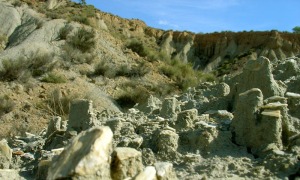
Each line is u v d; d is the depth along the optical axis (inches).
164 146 220.8
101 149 151.8
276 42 1817.2
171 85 1180.5
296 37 1827.0
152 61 1374.3
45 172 203.0
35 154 288.4
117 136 257.9
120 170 163.9
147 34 2226.9
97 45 1310.3
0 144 253.1
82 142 156.6
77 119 293.6
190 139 227.0
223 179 179.8
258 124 217.9
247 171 187.3
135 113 378.6
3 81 950.4
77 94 931.3
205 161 205.8
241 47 1982.0
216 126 239.0
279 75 323.6
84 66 1151.6
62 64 1118.4
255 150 213.9
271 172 183.5
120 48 1402.6
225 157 207.3
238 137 224.8
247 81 285.0
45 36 1306.6
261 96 226.1
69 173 143.1
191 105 325.4
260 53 1812.3
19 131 713.0
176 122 257.0
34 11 1584.6
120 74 1176.8
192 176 185.8
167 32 2230.6
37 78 1003.3
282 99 236.8
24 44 1215.6
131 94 1005.8
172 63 1406.3
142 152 218.4
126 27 2117.4
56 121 350.9
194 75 1309.1
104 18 2038.6
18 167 253.1
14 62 1012.5
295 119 231.1
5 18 1491.1
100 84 1074.1
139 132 265.4
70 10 1727.4
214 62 1987.0
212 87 394.0
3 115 794.8
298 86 281.4
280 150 205.5
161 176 171.2
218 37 2118.6
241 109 229.5
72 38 1272.1
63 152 156.7
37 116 812.0
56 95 879.7
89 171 145.6
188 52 2108.8
